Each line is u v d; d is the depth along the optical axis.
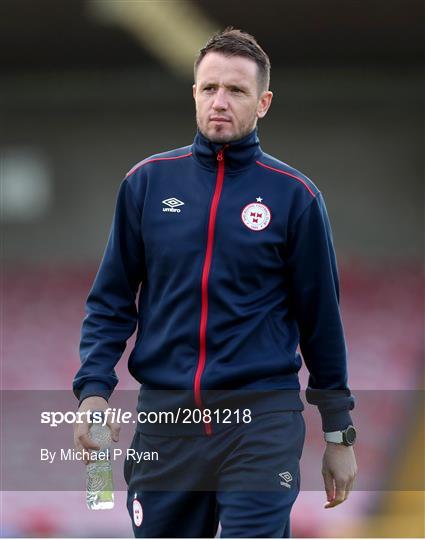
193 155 9.57
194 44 59.84
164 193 9.47
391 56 64.25
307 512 17.59
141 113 68.50
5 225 68.38
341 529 17.16
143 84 68.19
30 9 55.22
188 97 68.50
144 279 9.74
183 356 9.20
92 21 57.03
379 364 41.53
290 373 9.30
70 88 68.31
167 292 9.30
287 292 9.49
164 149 68.56
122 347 9.67
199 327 9.12
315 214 9.32
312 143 68.00
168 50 62.03
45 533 16.78
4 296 55.34
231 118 9.21
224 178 9.38
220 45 9.30
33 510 17.55
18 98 68.44
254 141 9.45
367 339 46.09
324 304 9.43
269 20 56.19
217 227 9.20
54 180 68.56
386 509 17.69
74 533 16.88
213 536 9.45
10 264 65.75
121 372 33.44
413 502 17.80
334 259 9.63
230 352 9.05
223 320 9.10
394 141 67.88
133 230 9.61
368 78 67.38
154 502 9.41
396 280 59.44
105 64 66.44
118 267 9.66
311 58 64.44
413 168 67.81
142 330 9.55
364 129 67.88
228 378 9.02
